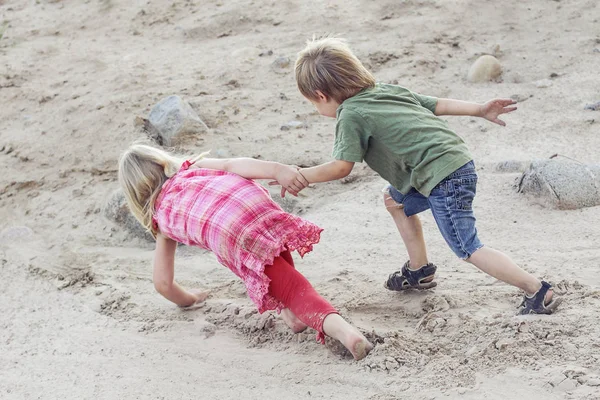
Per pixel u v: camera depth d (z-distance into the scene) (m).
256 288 4.29
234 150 7.34
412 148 4.26
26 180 7.53
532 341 4.18
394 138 4.26
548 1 10.16
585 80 8.22
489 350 4.18
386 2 10.50
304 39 9.80
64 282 5.90
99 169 7.53
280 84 8.79
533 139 7.15
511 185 6.44
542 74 8.49
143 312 5.32
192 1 11.44
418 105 4.49
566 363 3.98
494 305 4.77
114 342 4.94
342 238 6.06
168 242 4.88
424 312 4.84
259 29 10.31
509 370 3.99
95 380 4.51
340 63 4.37
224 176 4.57
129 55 10.00
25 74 9.68
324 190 6.89
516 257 5.36
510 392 3.83
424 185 4.30
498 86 8.31
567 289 4.78
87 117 8.29
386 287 5.18
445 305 4.81
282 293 4.30
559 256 5.30
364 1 10.61
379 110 4.28
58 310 5.49
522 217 5.96
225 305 5.22
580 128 7.24
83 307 5.49
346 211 6.47
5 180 7.58
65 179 7.52
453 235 4.32
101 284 5.82
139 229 6.59
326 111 4.53
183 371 4.50
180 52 9.98
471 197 4.30
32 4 12.39
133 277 5.89
